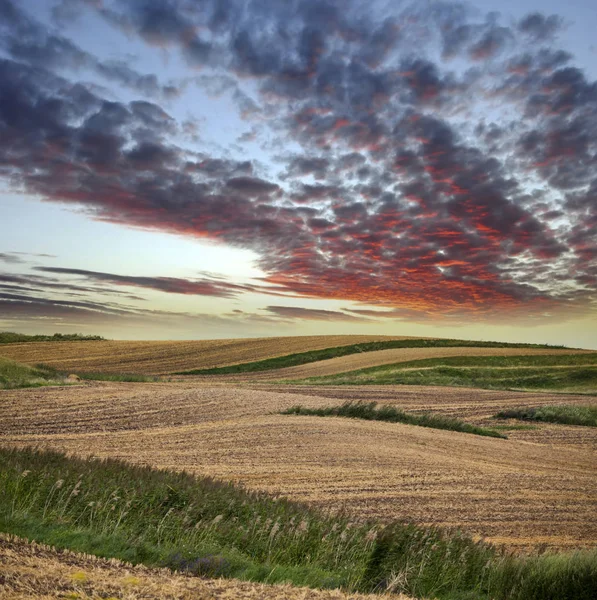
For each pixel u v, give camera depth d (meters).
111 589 4.89
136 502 8.51
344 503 12.82
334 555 7.87
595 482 18.06
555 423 32.31
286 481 14.58
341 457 18.00
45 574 5.03
